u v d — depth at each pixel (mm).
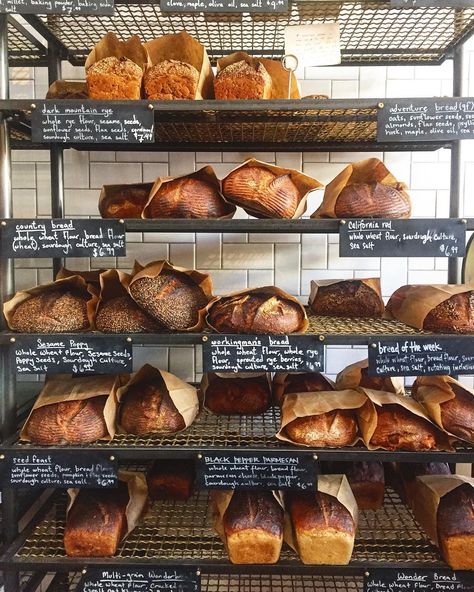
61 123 887
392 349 900
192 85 948
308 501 959
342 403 981
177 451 915
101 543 917
